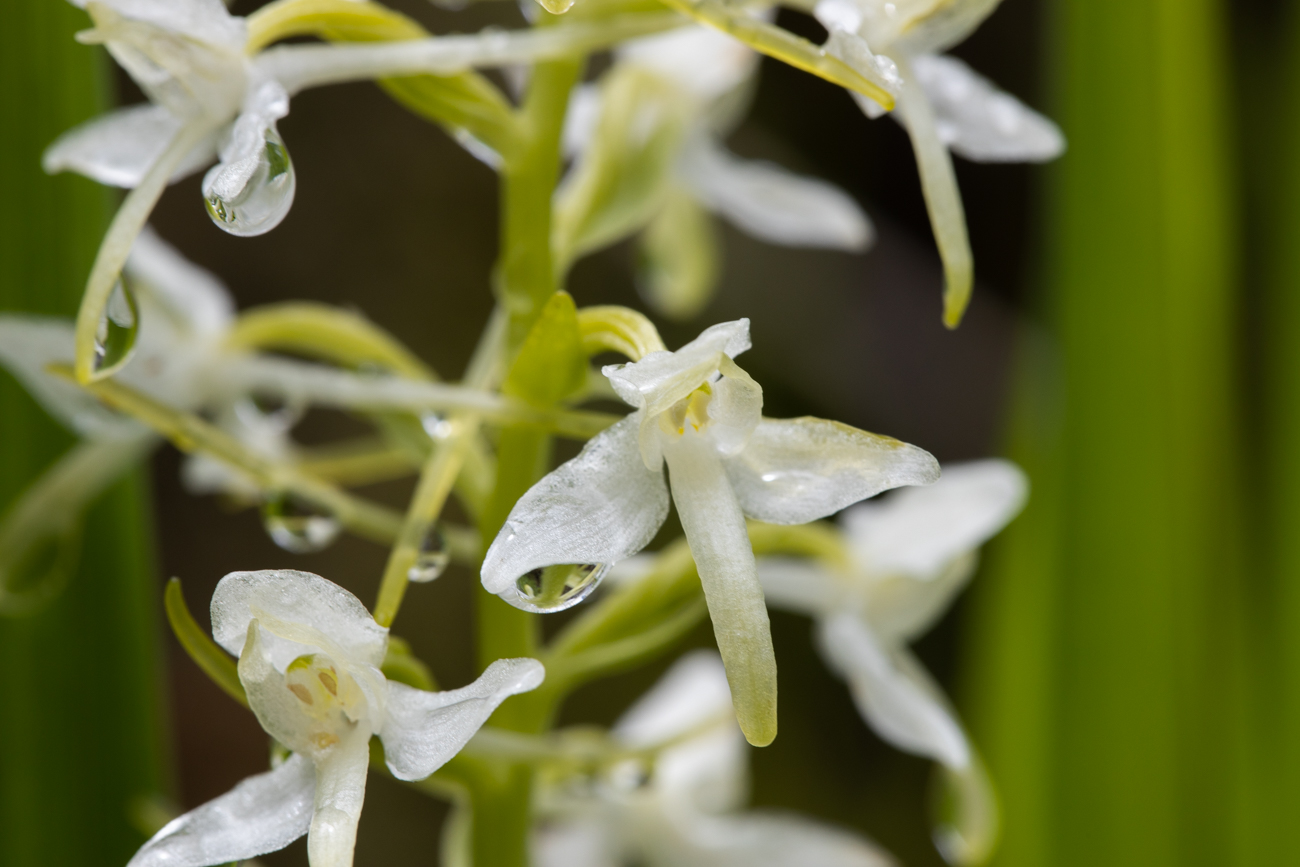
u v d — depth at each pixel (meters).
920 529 0.21
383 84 0.19
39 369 0.20
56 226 0.20
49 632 0.21
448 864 0.21
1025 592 0.22
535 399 0.18
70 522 0.20
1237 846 0.22
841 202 0.23
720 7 0.18
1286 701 0.22
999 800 0.22
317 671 0.18
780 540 0.21
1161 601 0.22
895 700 0.20
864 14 0.19
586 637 0.19
